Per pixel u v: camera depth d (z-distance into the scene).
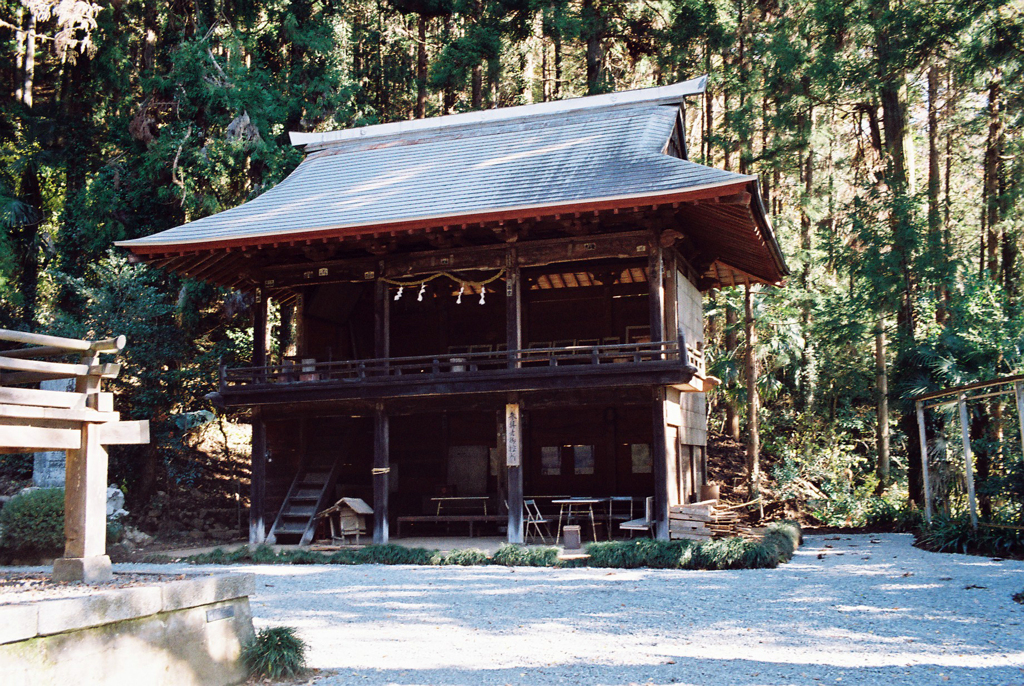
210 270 18.11
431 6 27.50
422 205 16.36
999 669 6.66
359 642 8.21
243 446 26.08
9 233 25.69
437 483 19.67
